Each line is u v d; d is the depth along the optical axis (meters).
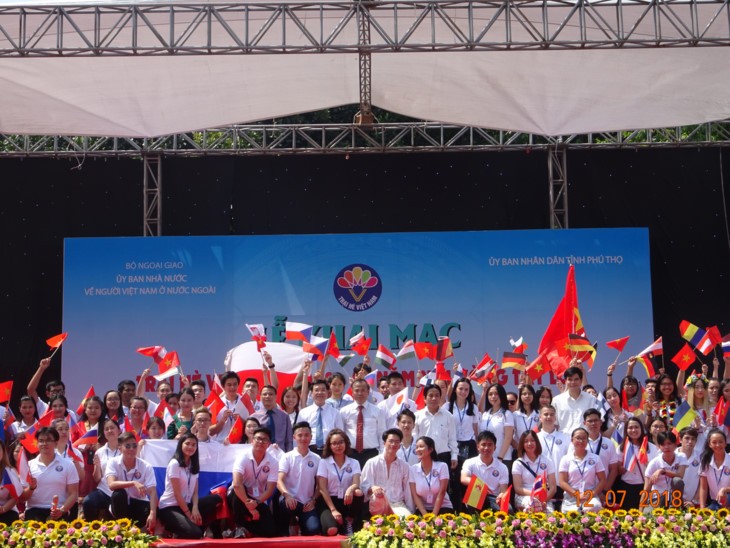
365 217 17.12
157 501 9.63
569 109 15.21
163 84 14.29
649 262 16.05
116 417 11.11
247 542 8.84
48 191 17.16
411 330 16.00
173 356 12.39
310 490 9.70
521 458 9.95
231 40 14.15
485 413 10.91
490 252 16.12
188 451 9.59
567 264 16.06
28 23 13.39
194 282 16.11
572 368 11.04
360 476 9.72
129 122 15.27
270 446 9.95
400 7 12.74
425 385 11.58
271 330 16.03
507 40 12.68
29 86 14.14
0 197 17.12
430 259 16.14
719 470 9.87
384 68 14.56
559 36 14.02
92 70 13.80
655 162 17.12
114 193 17.16
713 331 12.44
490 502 9.75
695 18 12.57
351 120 22.44
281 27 13.94
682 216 17.06
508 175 17.19
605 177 17.12
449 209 17.14
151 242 16.19
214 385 10.90
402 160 17.19
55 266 17.08
